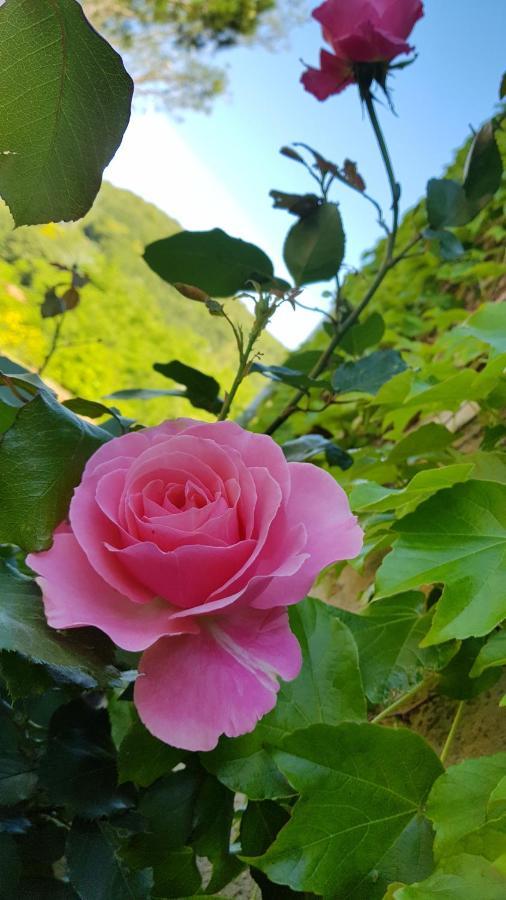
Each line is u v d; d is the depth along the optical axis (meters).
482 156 0.50
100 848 0.29
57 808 0.33
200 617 0.23
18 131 0.20
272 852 0.27
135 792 0.31
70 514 0.23
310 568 0.24
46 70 0.20
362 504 0.32
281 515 0.24
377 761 0.28
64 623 0.21
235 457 0.25
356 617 0.39
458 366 0.67
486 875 0.22
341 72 0.50
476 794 0.26
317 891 0.26
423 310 1.06
